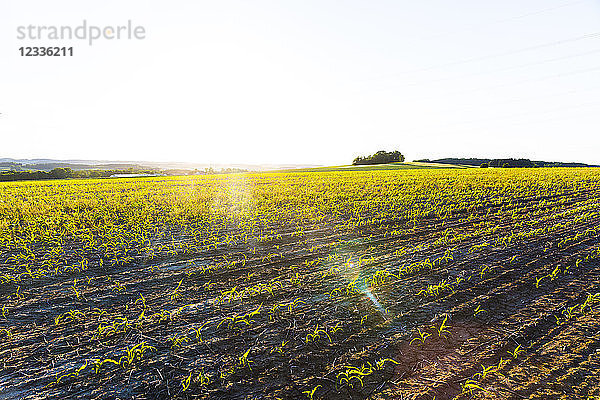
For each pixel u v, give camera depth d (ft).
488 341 17.61
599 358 16.07
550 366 15.61
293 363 16.16
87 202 66.13
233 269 28.60
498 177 125.59
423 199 67.21
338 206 58.80
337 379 15.08
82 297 23.27
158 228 43.91
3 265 29.45
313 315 20.49
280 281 25.79
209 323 19.69
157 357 16.62
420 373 15.37
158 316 20.61
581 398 13.66
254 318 20.18
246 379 15.12
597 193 72.64
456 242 35.94
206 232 41.70
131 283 25.68
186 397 14.07
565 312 20.38
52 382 14.96
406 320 19.81
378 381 14.90
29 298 23.12
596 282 24.66
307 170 338.34
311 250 33.99
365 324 19.45
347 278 26.14
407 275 26.55
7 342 18.01
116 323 19.76
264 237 38.24
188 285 25.30
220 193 81.66
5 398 13.96
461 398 13.82
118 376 15.31
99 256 32.04
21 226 45.37
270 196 73.97
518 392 14.05
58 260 30.83
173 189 100.83
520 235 37.17
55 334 18.74
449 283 24.68
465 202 62.54
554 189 80.84
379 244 36.06
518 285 24.29
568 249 32.32
